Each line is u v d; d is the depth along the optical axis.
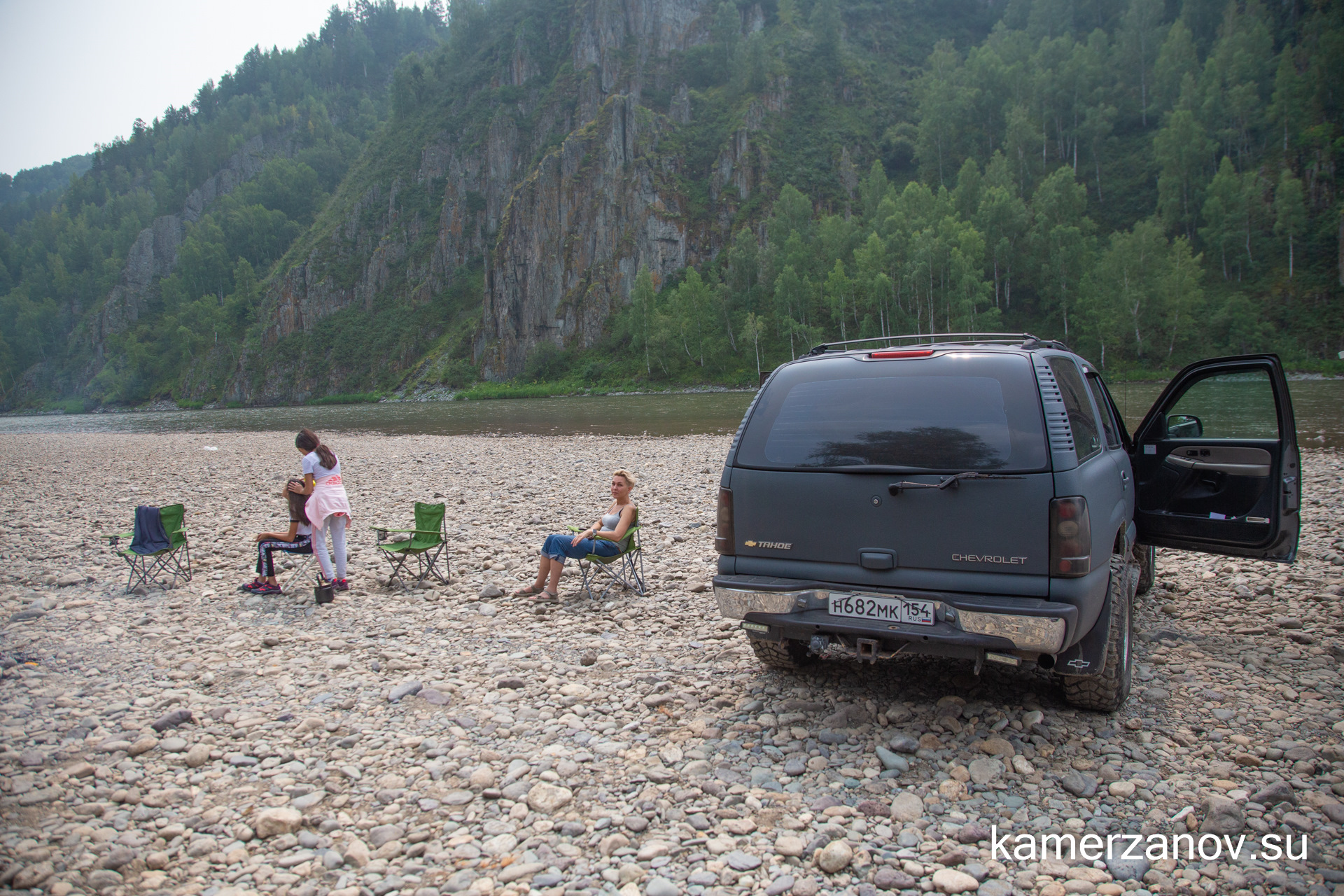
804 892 3.03
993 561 4.00
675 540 10.68
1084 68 156.25
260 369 173.62
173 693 5.43
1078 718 4.62
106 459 31.80
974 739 4.36
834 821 3.54
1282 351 94.62
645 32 186.50
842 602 4.30
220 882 3.20
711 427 39.56
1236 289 109.00
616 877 3.16
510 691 5.36
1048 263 115.44
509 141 184.88
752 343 115.88
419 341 168.25
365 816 3.75
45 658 6.30
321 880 3.21
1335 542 9.04
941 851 3.32
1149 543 6.38
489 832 3.55
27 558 10.71
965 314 105.44
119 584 9.06
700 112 174.88
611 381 125.75
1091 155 152.25
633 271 148.88
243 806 3.83
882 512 4.23
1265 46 145.38
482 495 15.95
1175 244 107.69
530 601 7.85
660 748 4.41
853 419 4.44
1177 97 149.50
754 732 4.57
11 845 3.45
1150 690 5.04
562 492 15.94
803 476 4.46
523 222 153.25
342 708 5.12
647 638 6.59
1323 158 118.69
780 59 185.62
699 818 3.61
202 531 12.59
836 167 165.62
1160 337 98.94
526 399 118.56
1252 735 4.34
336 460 8.34
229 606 7.96
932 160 163.00
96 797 3.93
